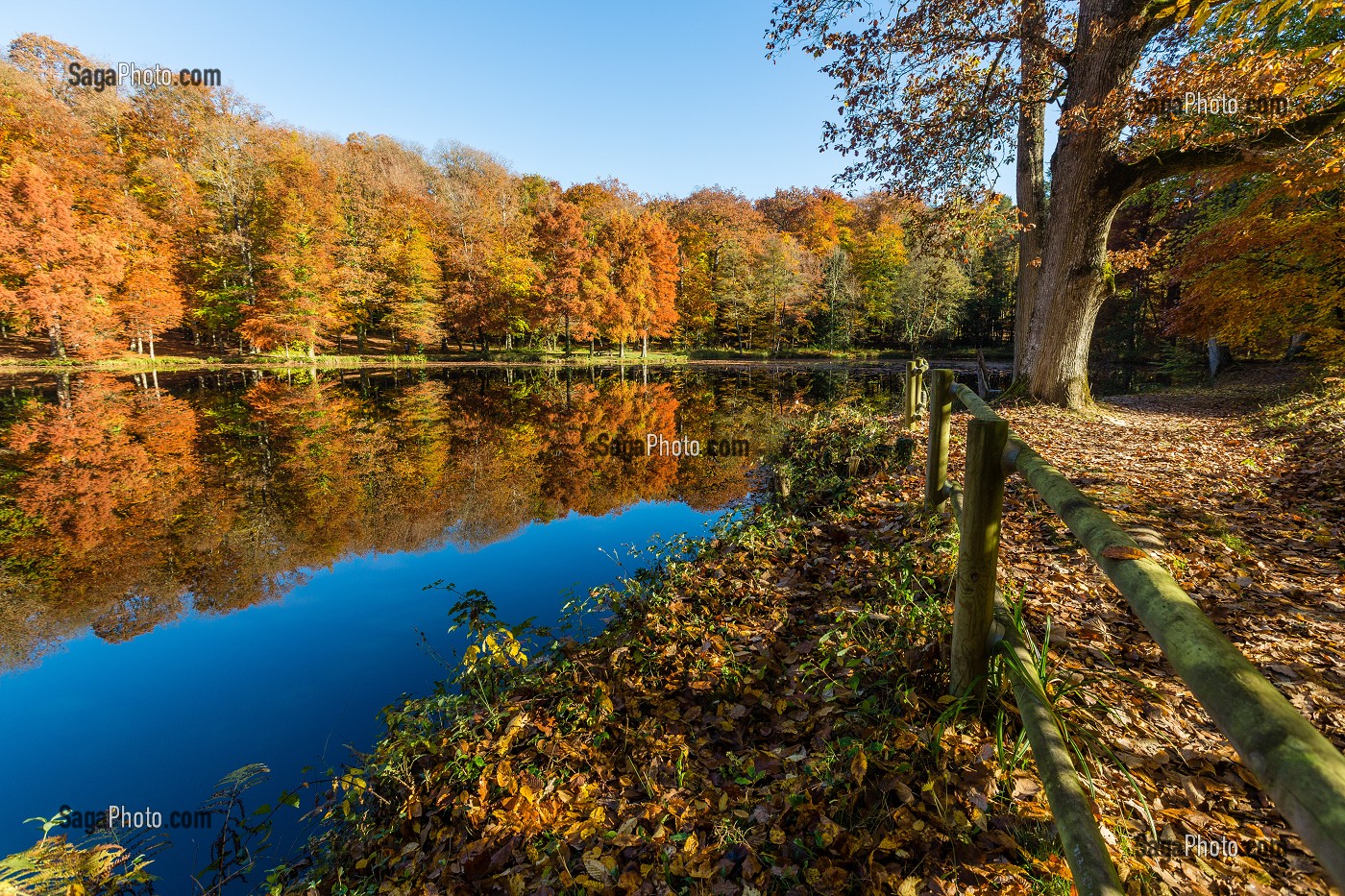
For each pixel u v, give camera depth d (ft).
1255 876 4.92
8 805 10.12
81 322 85.46
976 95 30.55
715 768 7.89
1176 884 4.88
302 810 9.70
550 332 132.57
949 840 5.69
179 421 51.57
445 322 132.05
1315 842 1.82
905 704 7.59
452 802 8.41
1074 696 7.09
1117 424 28.14
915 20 28.89
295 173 112.98
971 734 6.80
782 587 13.10
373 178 126.72
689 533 22.30
